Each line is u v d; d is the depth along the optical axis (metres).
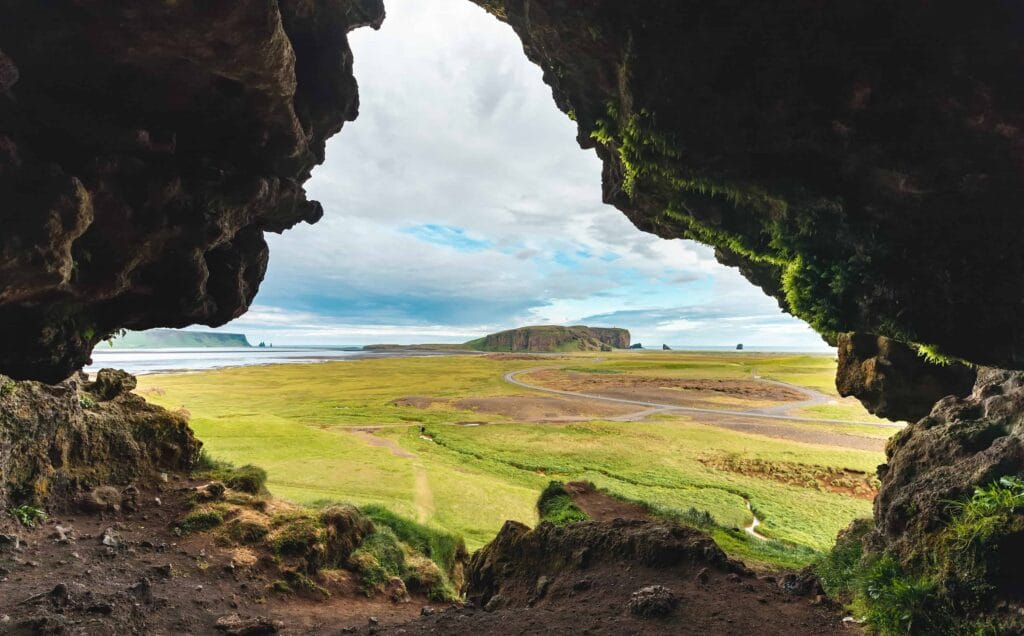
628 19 6.47
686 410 73.25
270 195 8.98
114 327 7.98
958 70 5.00
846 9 5.23
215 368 166.12
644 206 10.38
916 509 7.61
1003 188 5.46
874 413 13.89
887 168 5.93
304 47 9.41
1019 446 7.04
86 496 11.84
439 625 7.09
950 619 5.86
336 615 9.59
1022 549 5.62
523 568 9.14
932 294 6.39
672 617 6.43
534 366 174.75
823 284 7.60
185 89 6.61
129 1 5.16
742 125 6.55
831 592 8.64
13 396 11.45
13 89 5.46
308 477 26.50
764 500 31.30
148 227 6.97
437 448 44.56
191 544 10.86
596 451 44.62
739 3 5.64
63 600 7.18
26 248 5.07
